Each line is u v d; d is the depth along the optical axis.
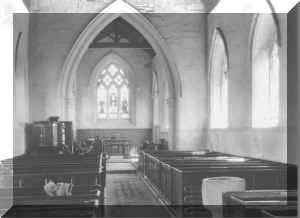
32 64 18.95
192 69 19.64
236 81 15.45
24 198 8.08
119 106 29.27
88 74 28.19
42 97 19.02
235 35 15.45
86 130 28.05
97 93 28.83
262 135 12.98
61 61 19.20
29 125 17.03
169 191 10.45
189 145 19.47
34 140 16.84
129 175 18.03
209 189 7.81
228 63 16.20
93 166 10.75
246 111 14.40
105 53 28.39
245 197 6.36
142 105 28.92
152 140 28.70
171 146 19.66
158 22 19.56
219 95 18.77
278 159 11.71
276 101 13.40
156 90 27.98
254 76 13.78
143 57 28.92
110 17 19.38
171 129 19.75
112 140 26.67
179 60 19.64
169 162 12.04
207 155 15.52
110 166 20.34
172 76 19.80
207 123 19.33
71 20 19.23
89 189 8.98
